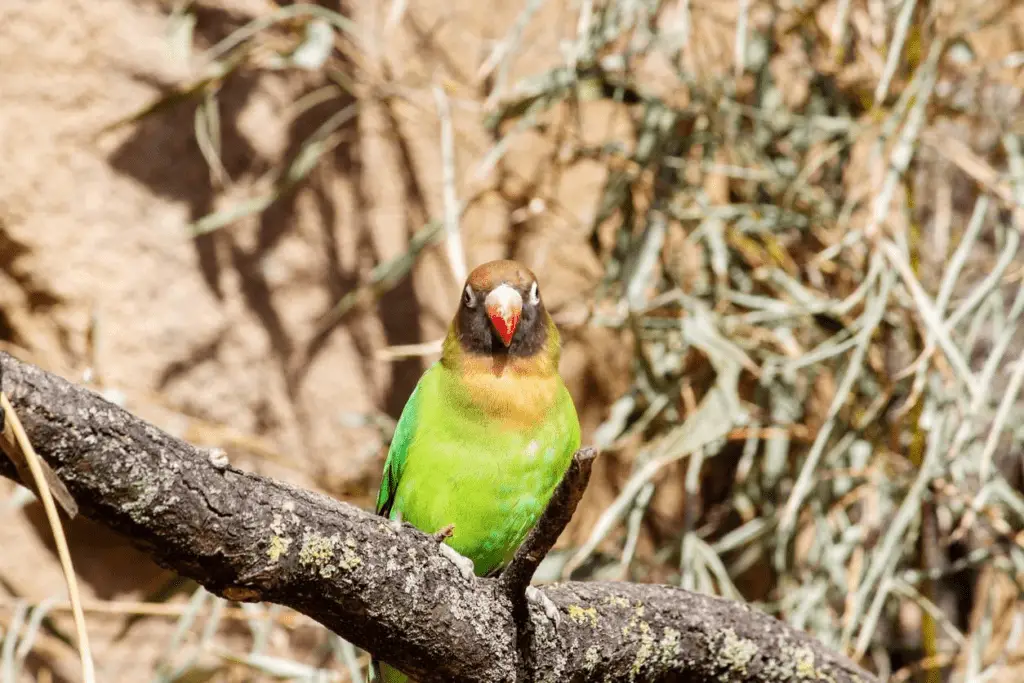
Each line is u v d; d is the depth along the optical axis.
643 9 9.70
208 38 10.09
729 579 9.85
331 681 8.63
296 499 3.81
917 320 9.17
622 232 10.12
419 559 4.14
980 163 8.95
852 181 10.54
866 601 9.83
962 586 9.91
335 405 10.42
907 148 8.55
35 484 3.17
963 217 10.09
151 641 10.16
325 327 10.41
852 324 9.09
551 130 10.38
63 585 10.02
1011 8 10.35
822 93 10.50
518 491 6.50
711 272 10.23
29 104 9.82
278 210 10.35
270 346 10.31
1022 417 9.45
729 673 5.47
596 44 9.63
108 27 9.95
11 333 10.02
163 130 10.09
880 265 8.47
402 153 10.43
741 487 9.81
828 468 9.45
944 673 10.14
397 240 10.46
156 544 3.52
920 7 9.62
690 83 9.95
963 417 8.17
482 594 4.40
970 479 9.52
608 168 10.29
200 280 10.20
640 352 9.35
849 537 9.28
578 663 4.87
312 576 3.84
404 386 10.57
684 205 9.99
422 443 6.57
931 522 9.76
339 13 10.12
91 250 9.97
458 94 10.23
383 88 9.94
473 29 10.38
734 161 10.19
